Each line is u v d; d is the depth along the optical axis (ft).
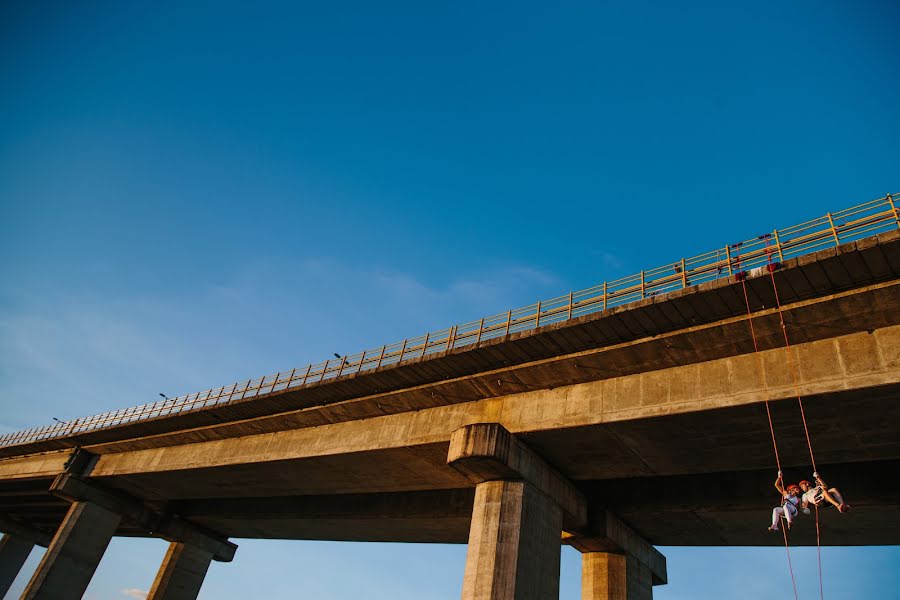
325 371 96.17
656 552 104.01
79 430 133.49
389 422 88.43
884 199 55.21
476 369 79.46
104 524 132.26
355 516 110.73
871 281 53.83
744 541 93.15
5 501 181.37
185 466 114.21
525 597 67.31
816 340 58.44
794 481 74.43
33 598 116.98
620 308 65.57
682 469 75.46
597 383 71.67
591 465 78.89
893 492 67.77
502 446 72.64
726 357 63.31
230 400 105.50
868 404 55.52
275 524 131.54
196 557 147.33
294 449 97.40
